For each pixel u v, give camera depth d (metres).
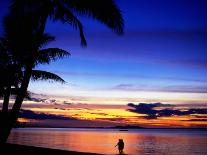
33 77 9.77
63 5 9.18
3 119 9.20
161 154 33.53
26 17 9.38
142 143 57.28
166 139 78.75
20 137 70.06
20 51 10.42
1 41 10.93
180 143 57.41
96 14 8.92
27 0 9.10
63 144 46.31
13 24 9.96
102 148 39.78
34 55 9.14
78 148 38.81
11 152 8.21
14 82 11.66
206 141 65.69
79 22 9.23
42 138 67.62
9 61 11.48
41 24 8.96
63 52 9.63
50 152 7.89
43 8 8.98
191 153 34.97
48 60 9.71
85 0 8.79
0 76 11.46
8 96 11.62
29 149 8.50
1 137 9.00
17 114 8.88
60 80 9.94
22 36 10.15
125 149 40.91
